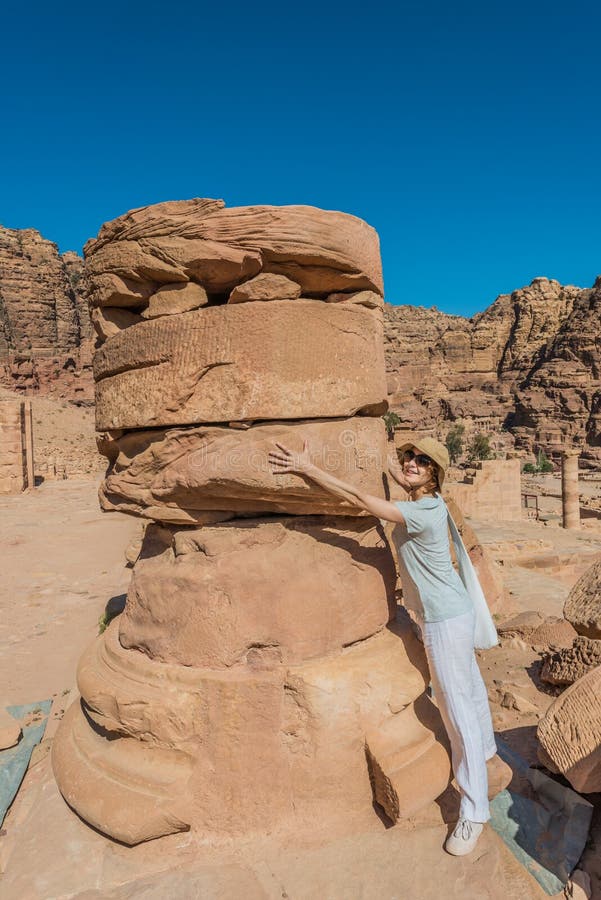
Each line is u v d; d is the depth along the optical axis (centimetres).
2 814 351
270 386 333
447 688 321
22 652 696
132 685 350
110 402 386
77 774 346
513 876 289
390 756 325
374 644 371
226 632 341
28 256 7506
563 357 9619
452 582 326
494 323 12019
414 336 12288
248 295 338
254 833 318
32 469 2517
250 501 353
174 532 382
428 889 283
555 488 5012
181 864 304
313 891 284
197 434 347
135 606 386
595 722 312
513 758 379
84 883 294
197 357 341
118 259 363
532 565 1331
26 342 7219
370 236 368
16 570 1099
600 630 479
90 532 1477
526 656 618
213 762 324
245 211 332
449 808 334
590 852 300
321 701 328
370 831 319
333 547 364
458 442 8581
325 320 346
